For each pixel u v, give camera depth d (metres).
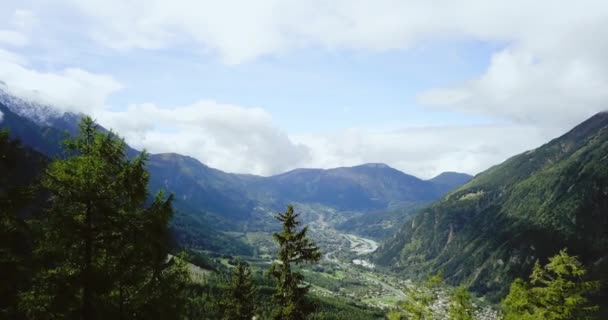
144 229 23.31
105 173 22.64
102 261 23.44
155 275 24.42
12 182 20.95
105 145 23.47
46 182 21.23
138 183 23.80
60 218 21.06
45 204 21.73
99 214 22.31
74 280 21.06
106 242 22.75
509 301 34.56
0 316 20.08
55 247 21.23
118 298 23.91
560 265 32.47
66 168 21.48
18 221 20.48
